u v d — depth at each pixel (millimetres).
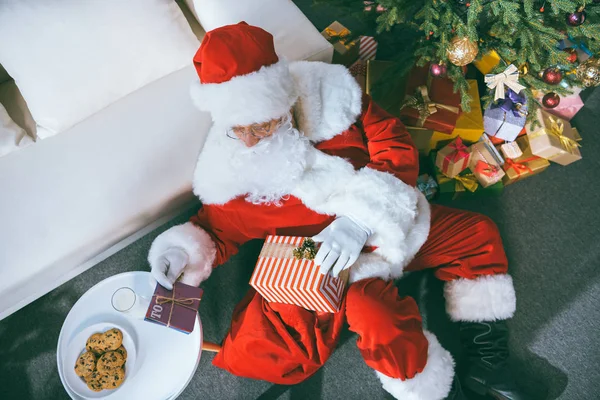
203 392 1611
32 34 1302
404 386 1258
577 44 1519
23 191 1382
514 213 1761
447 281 1441
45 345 1699
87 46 1341
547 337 1580
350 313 1258
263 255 1263
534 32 1241
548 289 1646
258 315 1370
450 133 1641
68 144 1438
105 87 1417
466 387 1474
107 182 1382
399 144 1318
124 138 1430
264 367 1353
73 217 1353
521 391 1384
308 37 1479
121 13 1350
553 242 1710
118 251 1812
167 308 1161
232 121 1073
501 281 1350
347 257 1193
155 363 1322
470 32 1200
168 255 1250
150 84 1501
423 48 1363
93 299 1375
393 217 1218
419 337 1244
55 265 1344
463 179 1684
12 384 1660
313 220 1310
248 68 1041
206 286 1742
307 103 1224
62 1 1310
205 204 1340
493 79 1371
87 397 1271
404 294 1677
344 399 1558
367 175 1239
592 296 1625
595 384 1508
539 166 1716
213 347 1514
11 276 1308
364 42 1803
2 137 1413
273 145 1175
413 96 1601
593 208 1750
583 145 1846
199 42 1563
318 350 1331
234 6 1497
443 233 1408
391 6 1299
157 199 1380
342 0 1545
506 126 1656
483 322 1398
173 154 1405
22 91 1383
